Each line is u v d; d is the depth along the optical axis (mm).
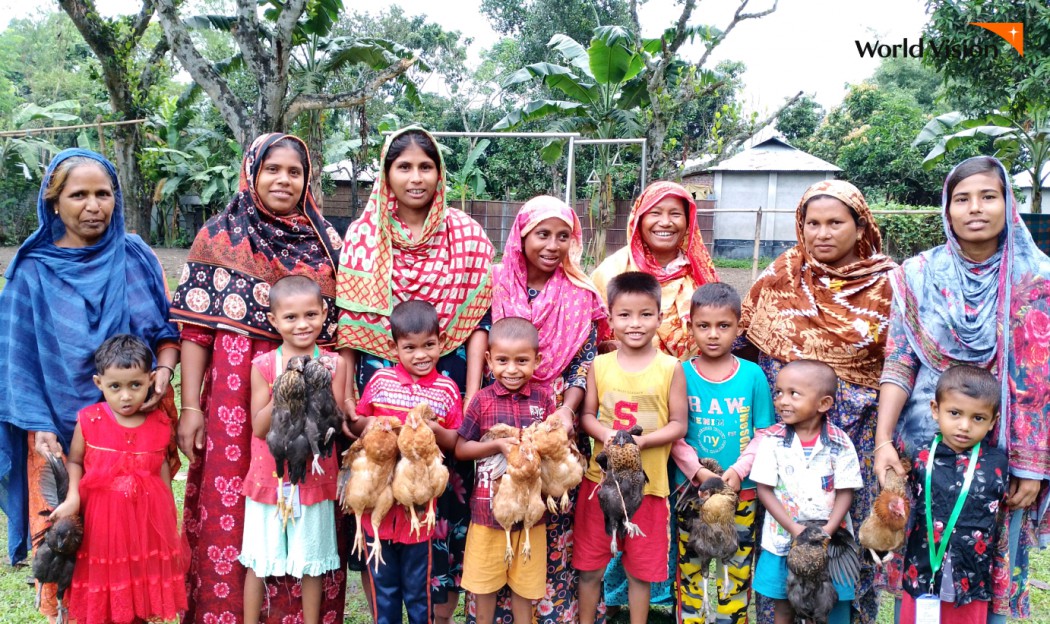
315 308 2826
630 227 3582
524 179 24703
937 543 2709
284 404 2635
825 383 2857
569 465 2777
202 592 2945
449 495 3131
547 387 3123
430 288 3070
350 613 3699
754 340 3264
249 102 24172
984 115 13961
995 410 2658
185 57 9000
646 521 3029
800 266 3189
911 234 18641
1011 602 2826
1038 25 10594
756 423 3109
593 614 3145
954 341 2779
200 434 3006
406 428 2697
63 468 2705
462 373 3229
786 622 2979
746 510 3068
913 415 2873
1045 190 22094
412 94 15062
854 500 3059
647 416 3041
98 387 2787
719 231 26594
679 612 3150
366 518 2895
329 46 13516
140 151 13664
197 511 3100
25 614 3430
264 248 2969
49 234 2846
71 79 29531
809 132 34094
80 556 2697
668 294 3498
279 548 2811
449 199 22016
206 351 3025
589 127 15281
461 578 3152
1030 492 2674
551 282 3258
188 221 27859
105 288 2854
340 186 25594
